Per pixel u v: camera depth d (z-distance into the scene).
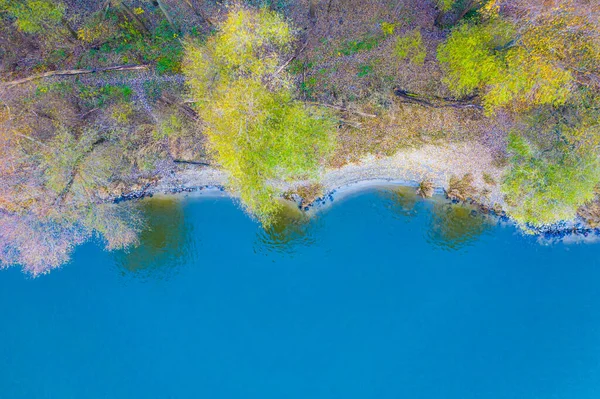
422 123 32.50
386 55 31.73
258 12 30.16
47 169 27.72
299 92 31.72
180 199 33.81
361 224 34.03
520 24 24.89
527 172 30.16
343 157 33.31
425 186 33.59
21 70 31.02
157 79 31.62
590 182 27.97
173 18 31.55
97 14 31.00
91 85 31.61
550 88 25.59
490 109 28.97
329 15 32.00
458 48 27.47
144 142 32.34
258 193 28.11
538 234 33.03
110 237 31.53
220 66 25.98
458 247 33.59
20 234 28.33
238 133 25.70
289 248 33.78
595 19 22.88
